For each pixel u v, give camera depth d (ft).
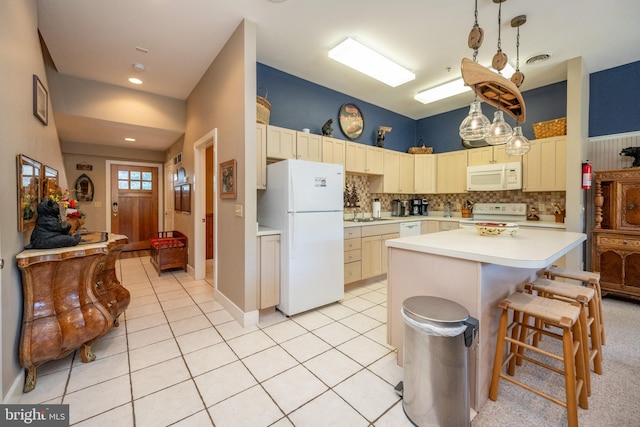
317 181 9.37
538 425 4.65
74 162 17.78
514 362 5.95
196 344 7.27
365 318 8.92
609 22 8.36
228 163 9.12
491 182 13.51
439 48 9.82
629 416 4.82
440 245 5.78
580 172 10.46
